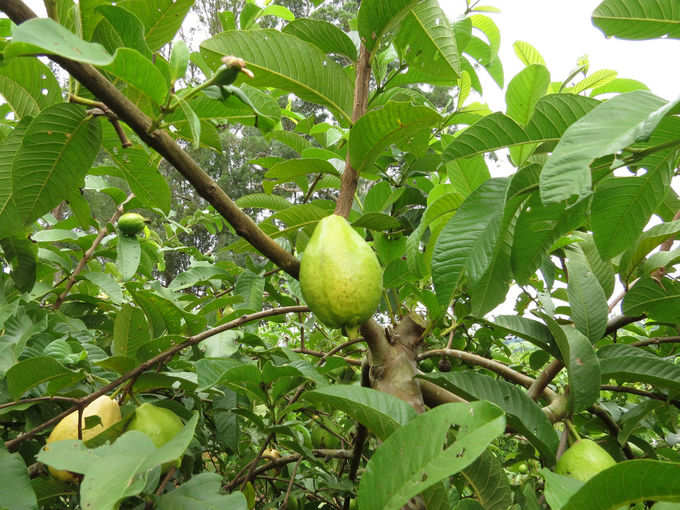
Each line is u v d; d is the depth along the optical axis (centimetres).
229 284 258
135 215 200
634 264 157
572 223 131
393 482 80
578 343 140
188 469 144
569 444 133
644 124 78
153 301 165
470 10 196
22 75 118
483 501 110
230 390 181
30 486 96
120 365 138
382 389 138
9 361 143
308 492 198
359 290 107
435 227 160
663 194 119
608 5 105
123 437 90
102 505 71
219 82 92
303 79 126
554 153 83
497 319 156
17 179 114
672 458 195
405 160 224
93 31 104
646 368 142
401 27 135
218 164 1914
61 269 212
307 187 209
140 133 91
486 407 81
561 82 213
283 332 333
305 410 230
